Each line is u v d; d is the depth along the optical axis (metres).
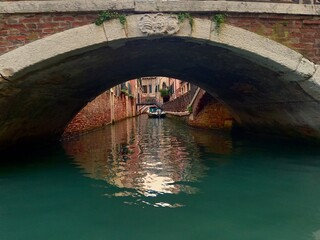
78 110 8.64
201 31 4.22
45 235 2.85
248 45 4.30
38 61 3.95
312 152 6.62
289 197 3.74
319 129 6.17
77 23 4.04
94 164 5.91
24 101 5.43
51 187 4.34
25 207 3.56
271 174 4.81
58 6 3.95
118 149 7.88
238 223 3.02
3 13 3.91
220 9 4.19
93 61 5.12
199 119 13.25
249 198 3.72
